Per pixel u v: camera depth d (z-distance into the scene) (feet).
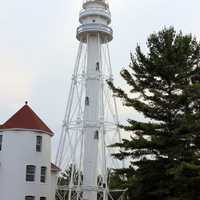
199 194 108.68
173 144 111.14
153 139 109.40
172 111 115.96
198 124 106.73
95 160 173.06
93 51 184.24
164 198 108.68
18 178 161.17
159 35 121.80
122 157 117.29
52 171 179.83
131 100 118.11
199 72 119.96
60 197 178.81
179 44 118.21
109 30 184.65
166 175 107.86
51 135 175.94
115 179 119.44
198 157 109.09
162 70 116.57
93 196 169.37
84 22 187.11
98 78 181.47
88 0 188.24
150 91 120.16
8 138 164.96
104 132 176.24
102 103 180.55
